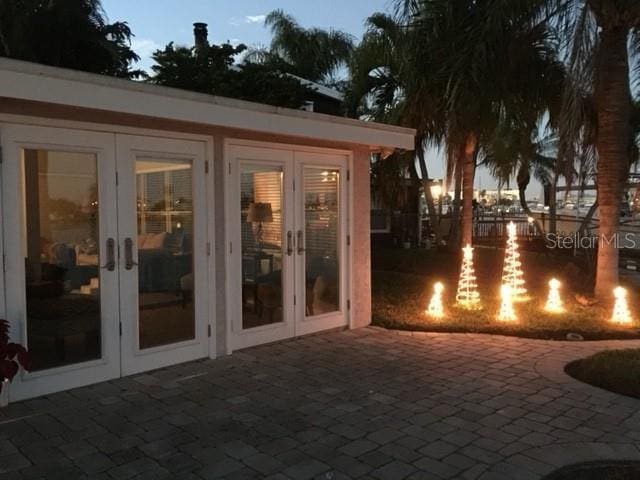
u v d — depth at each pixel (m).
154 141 5.26
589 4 7.37
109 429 4.06
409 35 9.61
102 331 5.02
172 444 3.81
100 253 4.97
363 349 6.28
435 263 13.87
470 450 3.75
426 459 3.62
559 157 7.68
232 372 5.40
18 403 4.53
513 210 27.34
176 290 5.57
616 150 8.27
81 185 4.85
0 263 4.39
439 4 8.98
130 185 5.12
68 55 12.55
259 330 6.31
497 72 8.97
